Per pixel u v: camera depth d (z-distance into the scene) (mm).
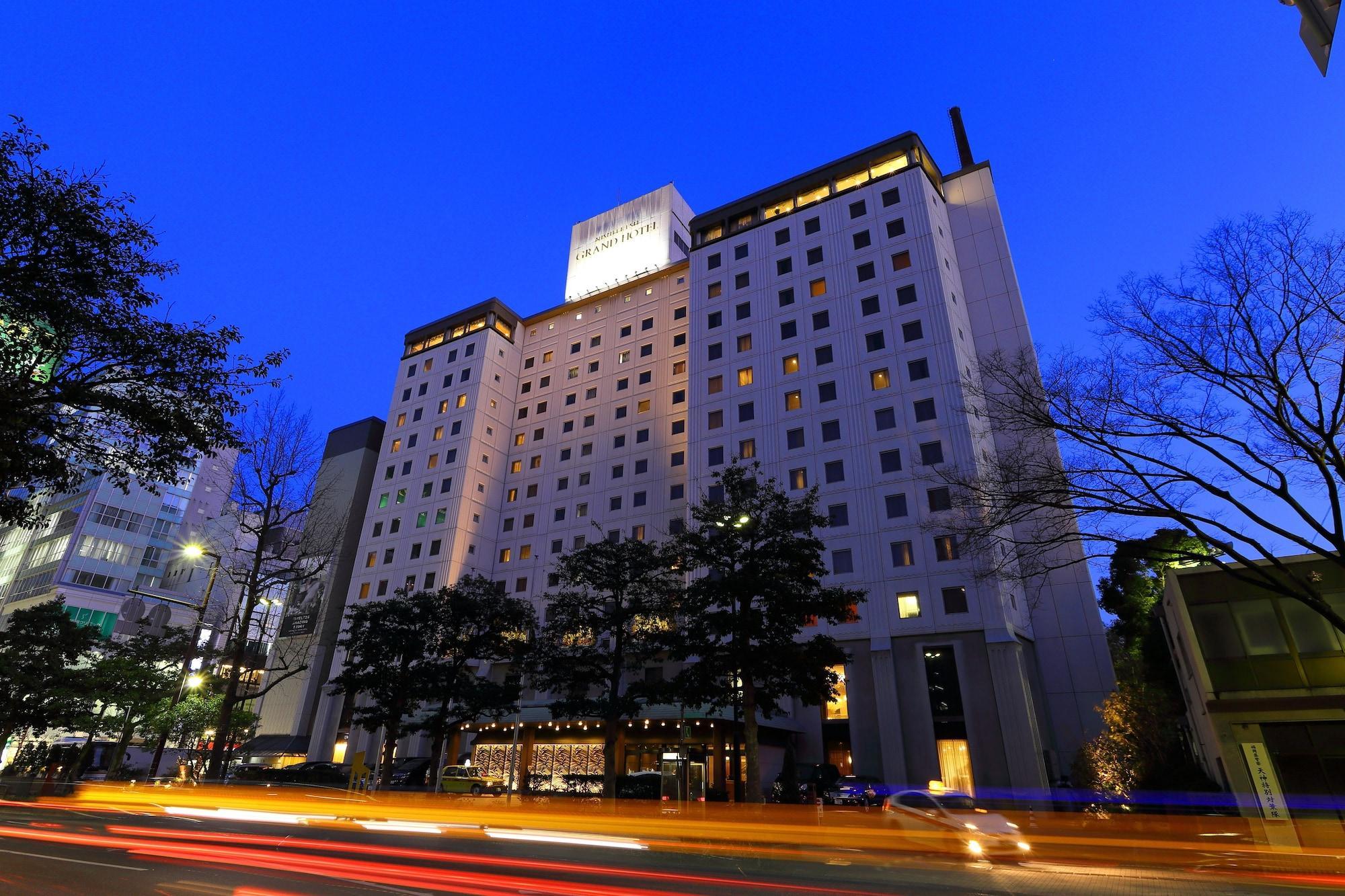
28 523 12211
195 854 13141
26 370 11180
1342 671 20047
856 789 30172
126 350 11719
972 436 40219
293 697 60438
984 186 52250
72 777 38969
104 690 37375
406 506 63188
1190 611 22500
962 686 35906
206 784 30328
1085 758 32188
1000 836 16250
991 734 34469
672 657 26719
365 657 33625
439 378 68812
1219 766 22484
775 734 37531
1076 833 21734
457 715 34500
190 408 12727
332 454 73938
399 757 50406
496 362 67750
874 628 38844
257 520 38531
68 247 10906
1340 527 14789
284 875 10789
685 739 32875
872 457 42906
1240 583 22016
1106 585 40375
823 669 25891
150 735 45281
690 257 57438
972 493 22969
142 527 75875
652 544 31969
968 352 46531
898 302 46312
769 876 12148
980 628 36406
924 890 10891
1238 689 21047
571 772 37188
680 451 55812
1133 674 40375
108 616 71000
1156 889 11641
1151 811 24234
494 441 65062
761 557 26281
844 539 41656
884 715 36562
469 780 34438
